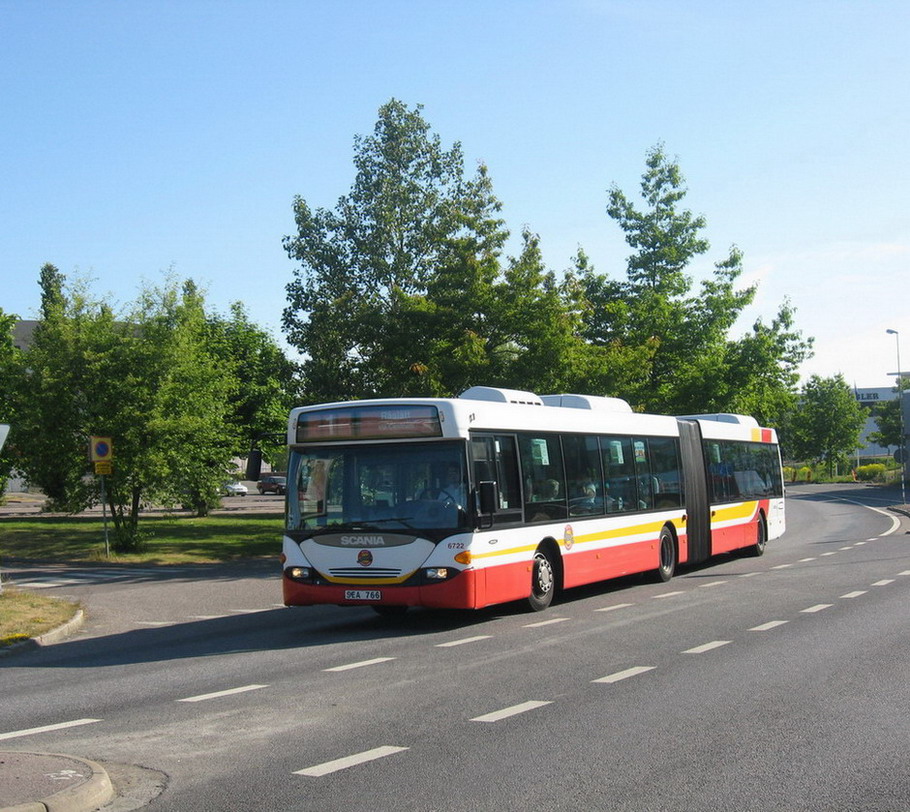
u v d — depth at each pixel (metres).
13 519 47.00
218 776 6.86
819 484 99.44
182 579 24.92
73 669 12.12
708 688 9.44
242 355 55.09
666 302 38.28
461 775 6.75
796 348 38.28
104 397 30.31
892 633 12.47
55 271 84.50
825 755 7.06
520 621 14.80
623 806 6.01
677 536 20.89
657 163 41.34
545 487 16.20
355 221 45.38
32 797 6.02
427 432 14.37
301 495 14.83
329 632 14.77
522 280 31.47
